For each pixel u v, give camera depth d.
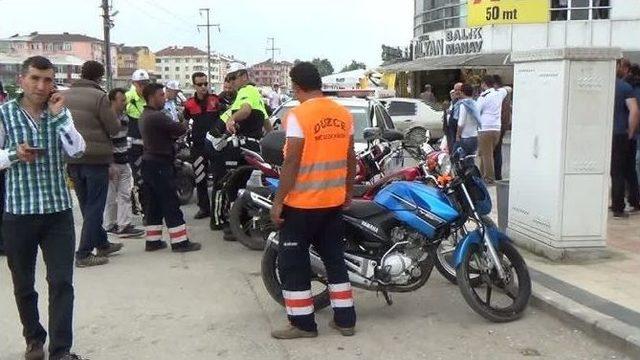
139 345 5.07
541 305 5.76
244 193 7.05
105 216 9.01
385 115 11.05
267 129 9.20
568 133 6.77
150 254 7.89
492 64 28.42
